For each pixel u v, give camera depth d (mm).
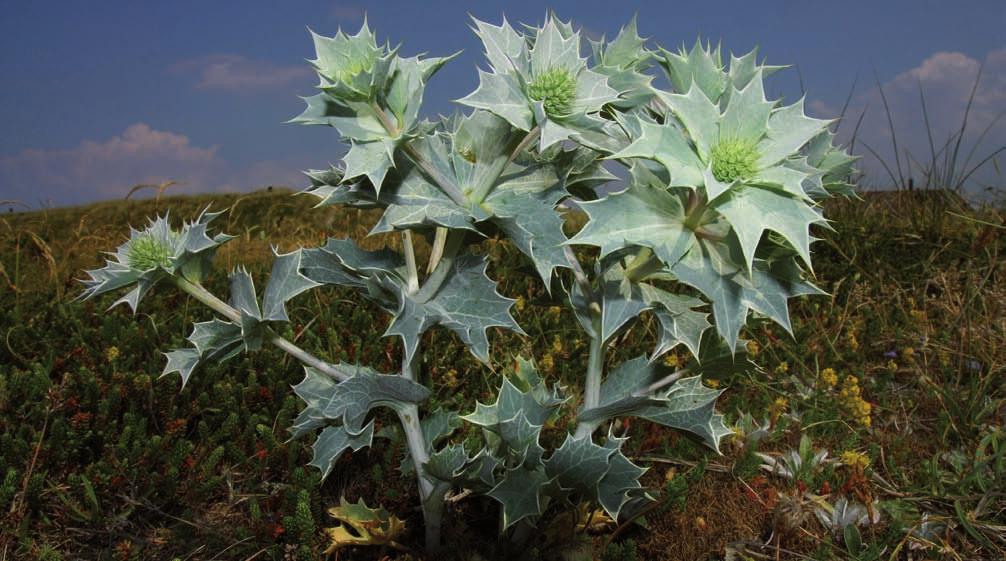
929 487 3381
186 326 4719
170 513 3176
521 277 5625
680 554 2850
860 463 3412
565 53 2084
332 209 9578
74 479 3082
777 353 4852
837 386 4566
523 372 2682
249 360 4070
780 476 3457
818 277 6289
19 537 2898
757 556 2900
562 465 2262
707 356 2482
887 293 5910
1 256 6754
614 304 2154
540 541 2742
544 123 1931
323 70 2070
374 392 2346
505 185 2268
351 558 2805
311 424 2477
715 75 2205
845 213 7812
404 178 2178
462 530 2795
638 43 2426
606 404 2455
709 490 3199
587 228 1870
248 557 2746
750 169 1777
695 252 1964
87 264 6711
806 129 1836
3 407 3611
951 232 6992
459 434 3533
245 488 3301
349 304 5242
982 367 4605
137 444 3230
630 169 2006
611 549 2609
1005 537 3004
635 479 2307
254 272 5977
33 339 4566
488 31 2139
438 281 2279
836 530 3078
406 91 2051
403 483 3104
